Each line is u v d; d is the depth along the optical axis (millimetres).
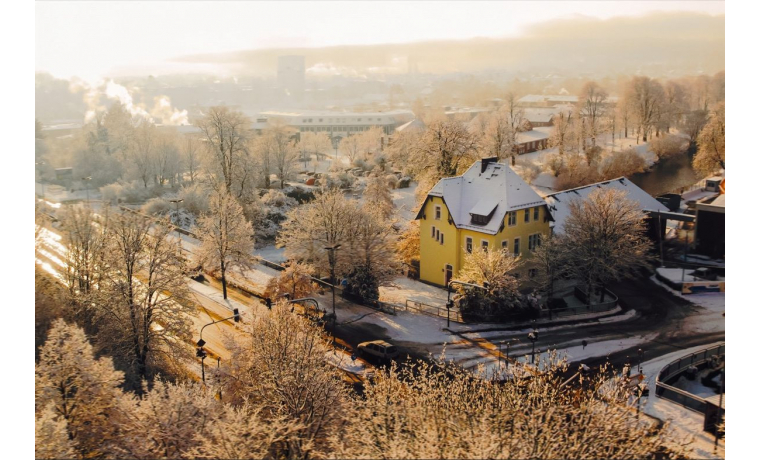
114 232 50906
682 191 108250
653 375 45938
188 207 97875
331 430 34500
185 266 53000
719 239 71688
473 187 67750
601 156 129500
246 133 107625
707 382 46125
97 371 34906
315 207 69625
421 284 70438
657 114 153375
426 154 94688
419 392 34656
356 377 46844
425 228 70375
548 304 61062
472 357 49844
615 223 61656
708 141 114188
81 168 108562
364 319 59062
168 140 117312
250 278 72750
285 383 36156
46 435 29562
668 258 73188
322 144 168375
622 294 65000
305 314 59125
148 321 47906
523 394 33812
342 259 64688
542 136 166750
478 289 58344
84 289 52219
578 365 48000
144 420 31453
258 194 107062
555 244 62781
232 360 42438
